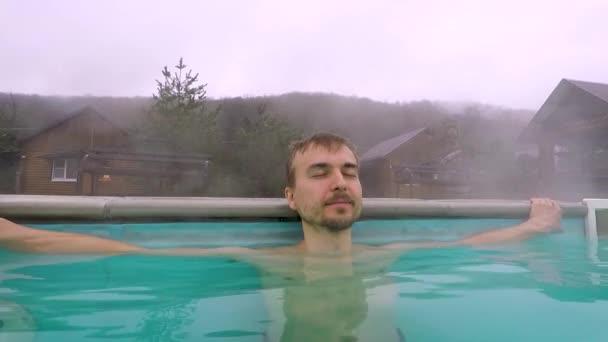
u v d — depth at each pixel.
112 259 1.87
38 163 17.28
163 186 11.88
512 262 2.05
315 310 1.31
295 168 2.17
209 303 1.37
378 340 1.09
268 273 1.75
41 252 1.85
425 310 1.32
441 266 1.94
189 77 16.69
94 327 1.15
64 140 17.86
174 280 1.62
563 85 14.96
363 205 2.47
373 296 1.46
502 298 1.45
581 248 2.53
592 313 1.30
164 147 15.59
